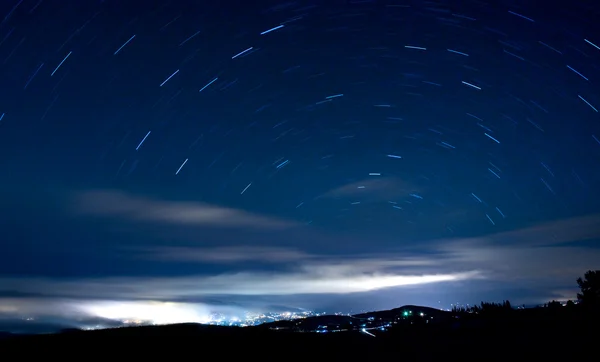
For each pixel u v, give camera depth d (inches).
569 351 340.2
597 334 377.7
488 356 347.6
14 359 369.7
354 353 392.8
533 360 325.7
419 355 371.2
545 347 357.7
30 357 376.2
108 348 409.7
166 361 367.9
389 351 395.9
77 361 365.1
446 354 367.9
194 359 374.9
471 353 363.3
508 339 399.5
